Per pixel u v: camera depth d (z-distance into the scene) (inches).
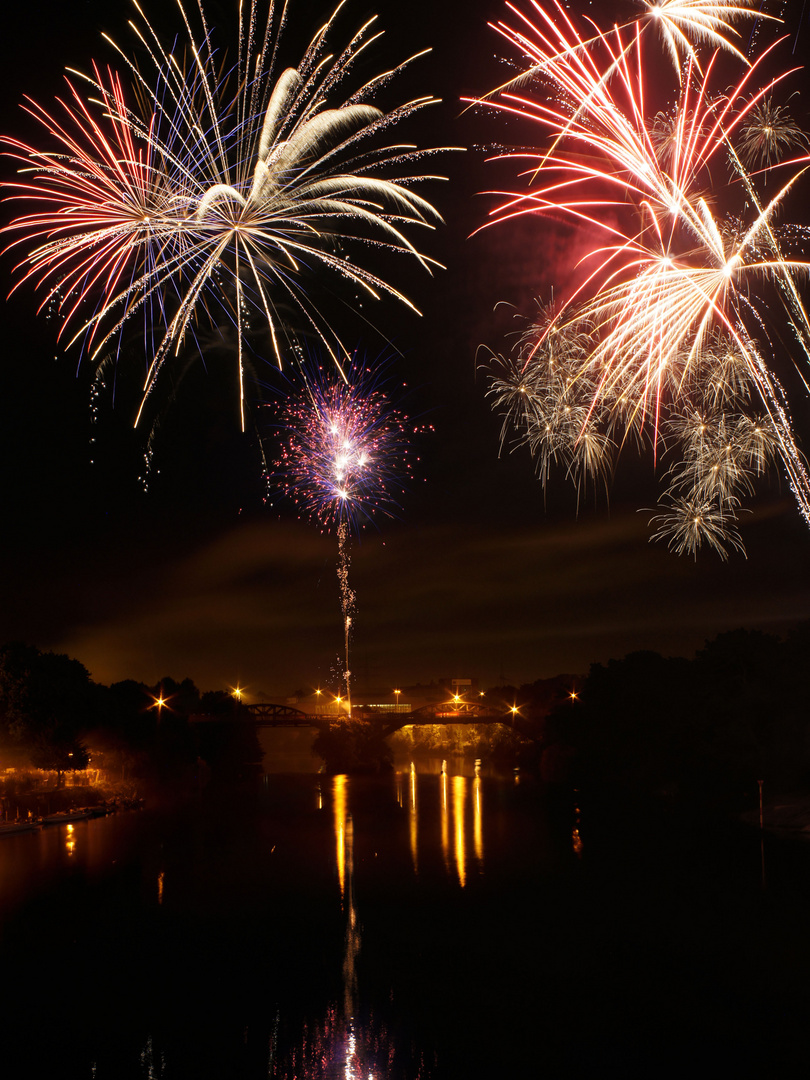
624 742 4694.9
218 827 3804.1
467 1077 1289.4
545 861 2869.1
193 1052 1384.1
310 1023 1489.9
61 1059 1354.6
